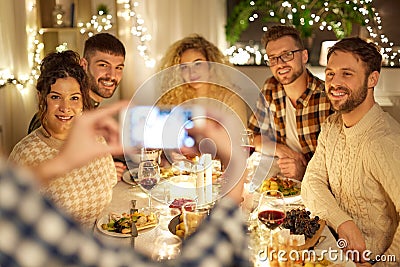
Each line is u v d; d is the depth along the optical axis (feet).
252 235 5.38
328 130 7.10
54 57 6.43
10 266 1.49
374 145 6.24
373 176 6.35
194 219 4.23
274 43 8.95
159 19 14.73
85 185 6.38
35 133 6.42
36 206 1.55
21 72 13.09
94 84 9.07
